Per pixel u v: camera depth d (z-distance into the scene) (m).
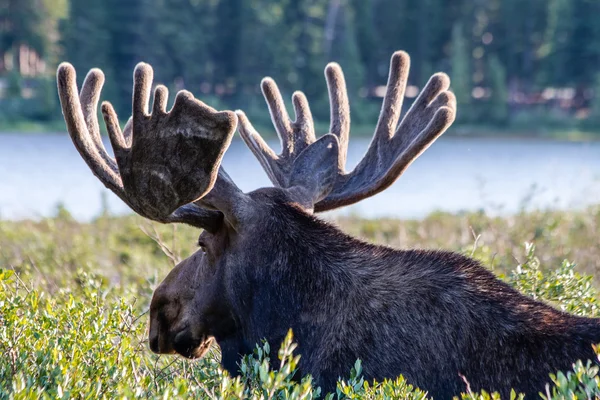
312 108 178.88
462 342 9.27
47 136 134.25
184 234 25.20
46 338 10.39
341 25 198.00
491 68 179.38
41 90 151.62
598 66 189.38
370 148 11.96
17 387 8.23
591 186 42.81
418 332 9.41
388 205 63.81
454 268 9.73
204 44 179.75
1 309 10.82
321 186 11.16
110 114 9.47
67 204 60.50
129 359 10.14
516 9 199.50
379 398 8.67
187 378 10.59
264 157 11.80
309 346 9.73
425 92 12.09
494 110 176.38
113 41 174.12
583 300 12.54
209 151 9.10
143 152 9.30
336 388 9.25
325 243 10.01
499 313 9.34
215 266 10.23
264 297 9.91
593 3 189.62
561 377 7.94
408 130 11.90
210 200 9.85
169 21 174.88
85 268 22.84
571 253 23.06
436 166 102.00
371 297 9.66
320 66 187.25
